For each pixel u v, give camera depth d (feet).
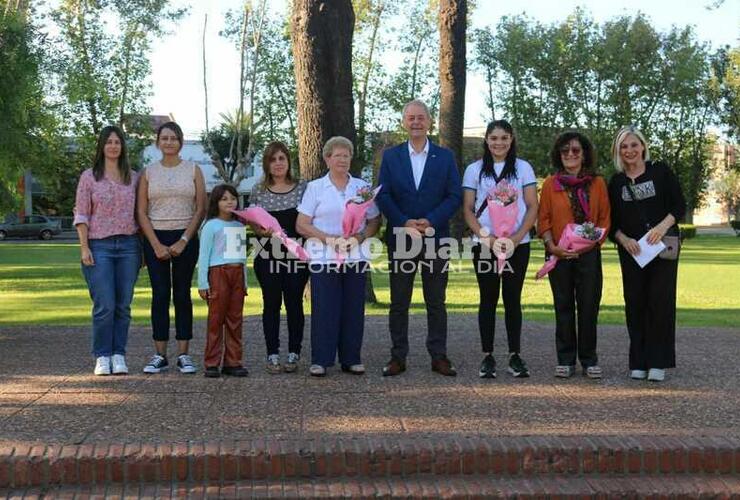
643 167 21.74
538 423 17.13
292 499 14.24
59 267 76.48
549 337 29.45
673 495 14.64
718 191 245.45
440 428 16.71
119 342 22.30
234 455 14.92
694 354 25.98
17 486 14.57
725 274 70.74
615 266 80.59
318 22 36.83
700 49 152.66
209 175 175.11
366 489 14.55
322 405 18.61
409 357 24.80
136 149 130.00
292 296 22.70
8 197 68.49
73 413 17.78
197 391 19.98
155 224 21.98
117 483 14.73
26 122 58.70
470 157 146.10
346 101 37.55
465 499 14.40
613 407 18.56
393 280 22.06
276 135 132.98
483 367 21.75
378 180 22.40
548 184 22.02
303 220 21.93
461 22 49.73
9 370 22.61
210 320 21.67
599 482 15.01
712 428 16.83
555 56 146.41
